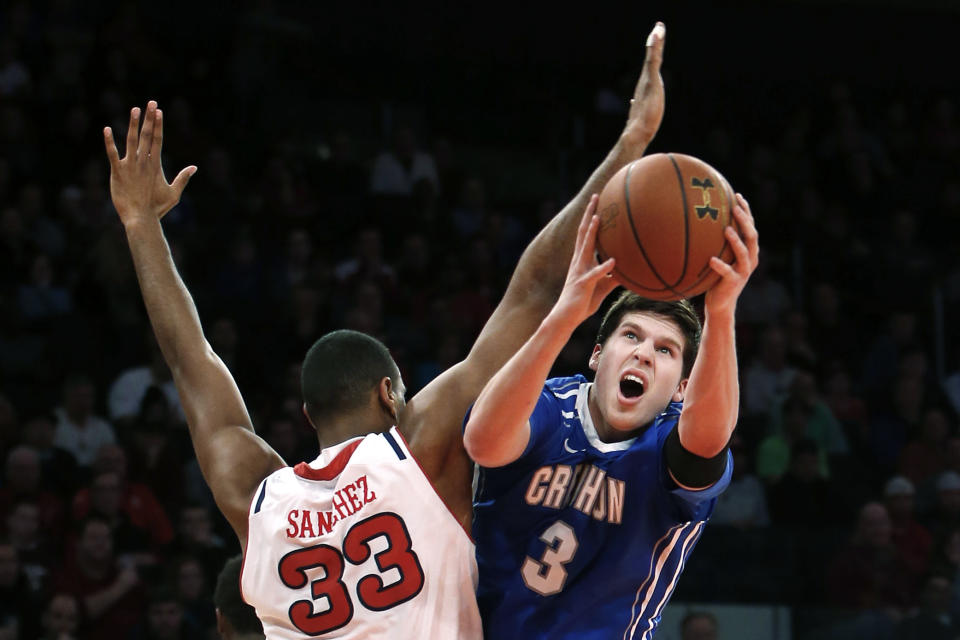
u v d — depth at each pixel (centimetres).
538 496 380
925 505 1288
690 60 2316
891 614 1089
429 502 373
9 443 1188
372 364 401
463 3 2250
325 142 1975
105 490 1070
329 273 1485
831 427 1353
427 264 1594
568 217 399
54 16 1802
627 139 404
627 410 378
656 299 342
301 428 1209
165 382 1273
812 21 2361
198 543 1074
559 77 2284
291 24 1981
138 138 466
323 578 372
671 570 384
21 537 1051
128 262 1421
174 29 2031
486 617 384
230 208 1588
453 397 387
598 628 374
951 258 1811
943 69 2403
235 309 1421
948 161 2045
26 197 1482
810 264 1689
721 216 327
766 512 1235
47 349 1327
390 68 2178
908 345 1563
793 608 1084
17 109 1589
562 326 328
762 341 1452
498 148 2150
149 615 985
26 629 971
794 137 2006
